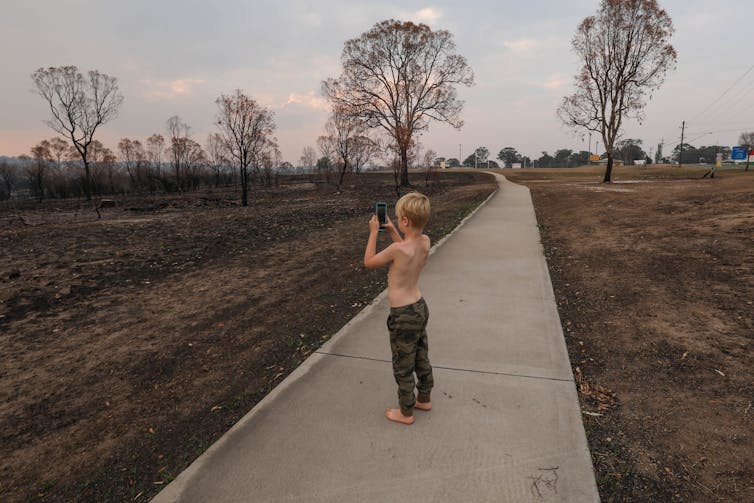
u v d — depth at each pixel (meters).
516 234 10.20
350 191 36.88
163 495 2.36
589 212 13.81
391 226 2.74
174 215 20.27
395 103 46.09
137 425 3.26
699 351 3.81
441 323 4.64
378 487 2.33
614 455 2.58
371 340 4.27
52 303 6.55
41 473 2.79
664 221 10.55
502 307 5.11
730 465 2.44
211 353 4.52
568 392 3.23
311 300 6.09
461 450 2.60
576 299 5.47
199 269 8.57
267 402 3.21
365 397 3.23
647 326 4.44
